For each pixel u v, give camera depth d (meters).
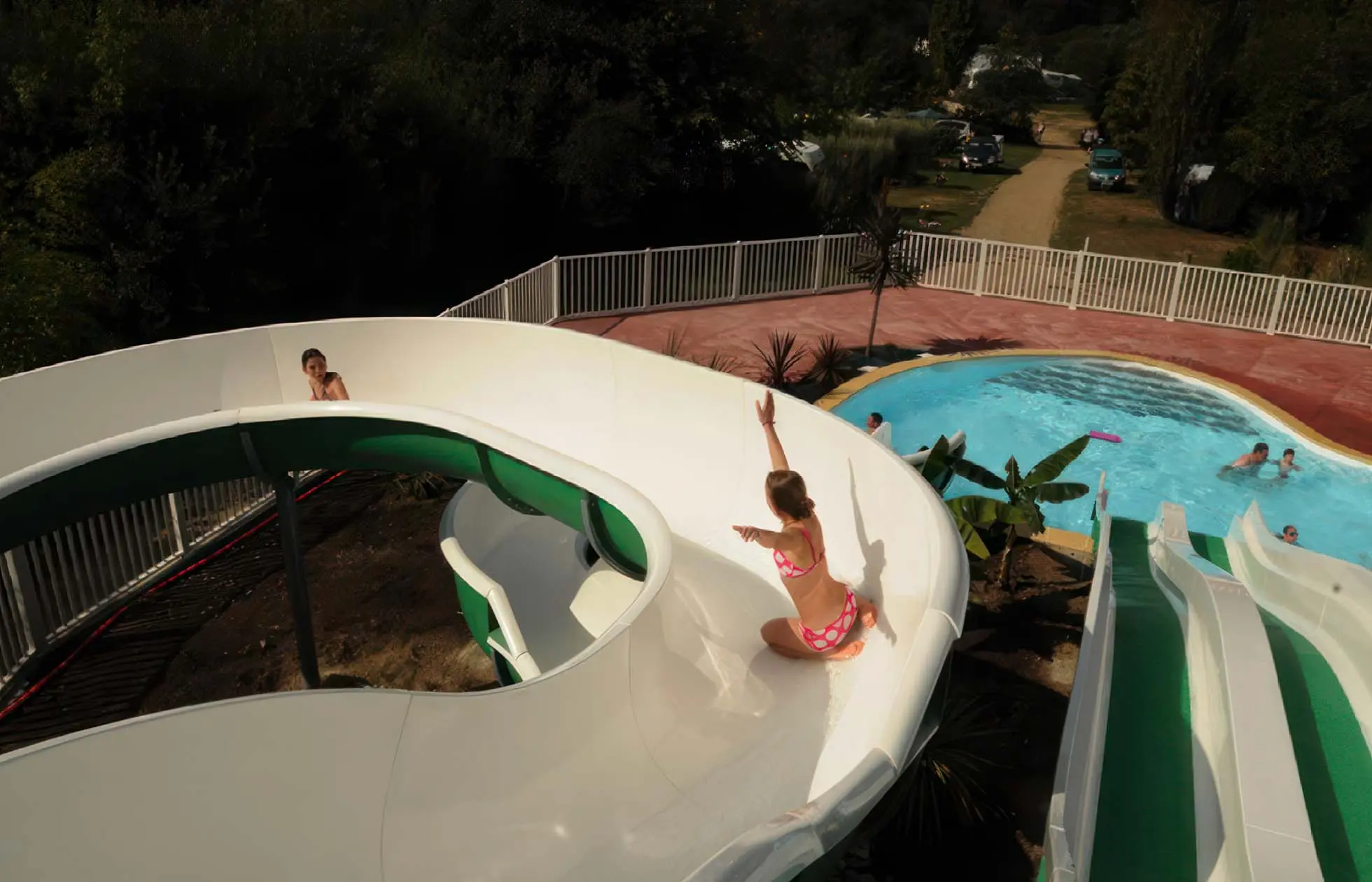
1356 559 13.02
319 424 8.96
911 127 43.41
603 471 7.69
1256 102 36.09
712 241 31.28
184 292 18.81
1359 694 6.66
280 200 20.95
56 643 10.45
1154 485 14.70
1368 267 28.41
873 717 4.85
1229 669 6.11
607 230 30.03
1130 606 8.55
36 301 15.72
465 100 25.92
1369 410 16.55
